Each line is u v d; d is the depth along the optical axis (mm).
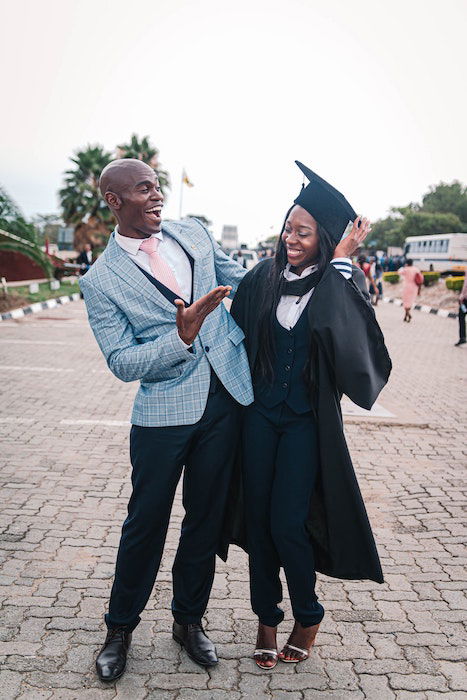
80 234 34875
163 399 2303
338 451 2295
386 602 2973
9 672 2377
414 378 8602
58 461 4828
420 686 2367
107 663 2357
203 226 2590
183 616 2488
